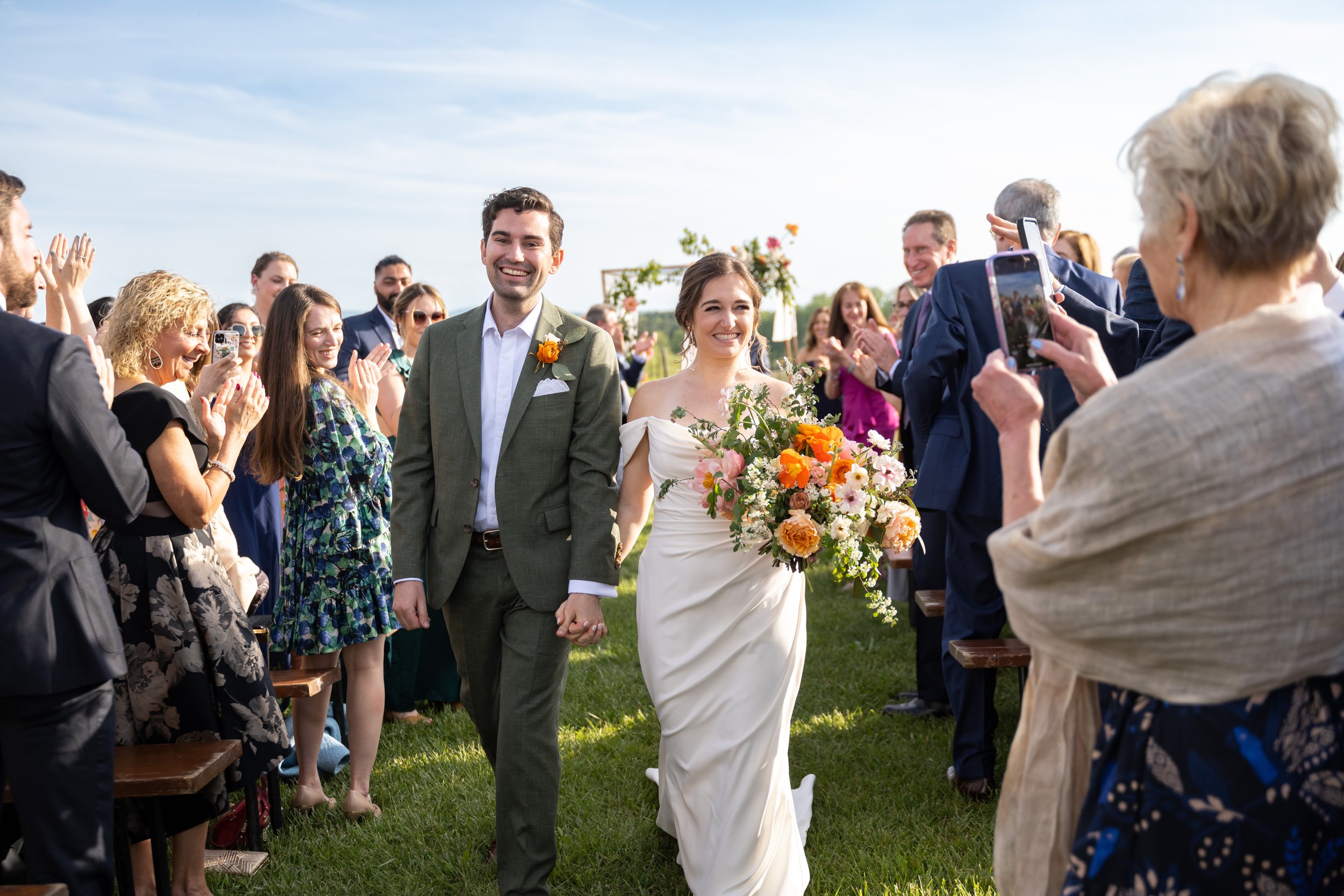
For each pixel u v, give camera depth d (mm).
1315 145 1377
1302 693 1383
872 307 7328
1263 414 1304
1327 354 1346
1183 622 1344
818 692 5199
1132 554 1358
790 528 2877
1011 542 1472
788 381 4117
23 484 2156
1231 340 1367
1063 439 1499
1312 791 1362
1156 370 1393
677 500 3188
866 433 7293
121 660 2312
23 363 2160
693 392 3385
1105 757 1525
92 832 2258
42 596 2162
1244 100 1423
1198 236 1459
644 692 5227
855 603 7047
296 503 3969
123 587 3082
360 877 3420
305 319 3945
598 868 3387
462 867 3453
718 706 3045
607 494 3221
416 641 5129
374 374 4523
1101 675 1437
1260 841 1360
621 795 3955
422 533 3305
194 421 2943
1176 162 1431
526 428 3188
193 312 3201
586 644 3152
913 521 3016
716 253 3412
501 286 3195
